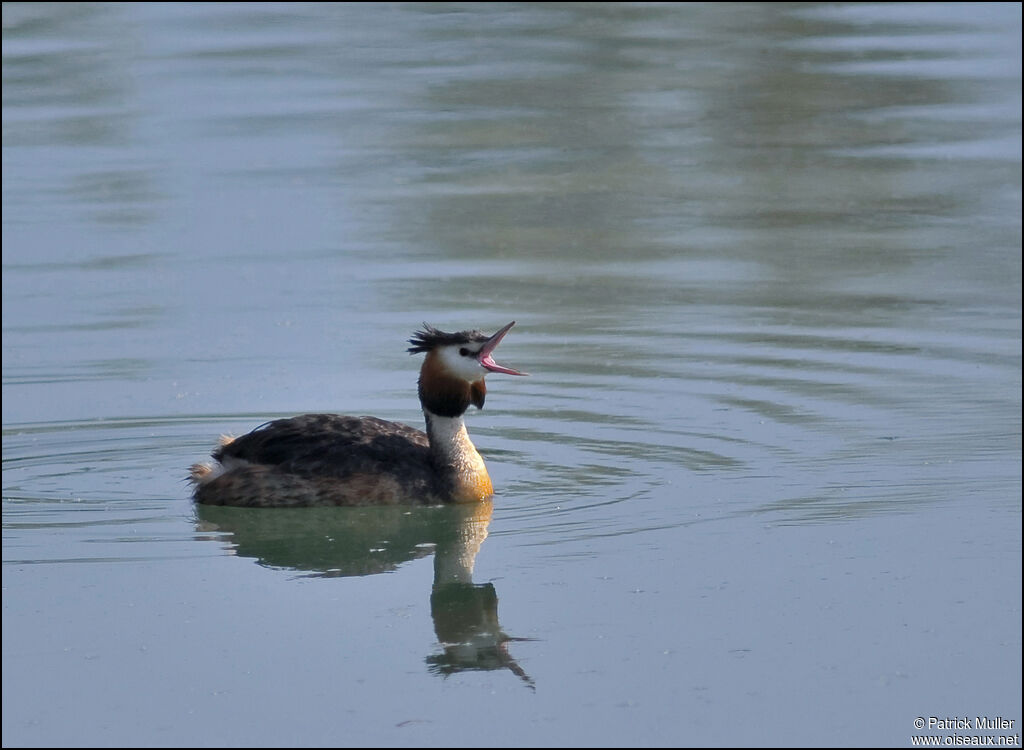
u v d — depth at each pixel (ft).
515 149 79.66
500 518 36.81
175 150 77.82
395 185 73.26
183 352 51.16
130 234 64.95
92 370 49.29
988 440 41.63
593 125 83.71
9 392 47.16
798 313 54.90
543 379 48.03
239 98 87.15
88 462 41.29
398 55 96.68
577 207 70.08
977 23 101.35
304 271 60.44
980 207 69.05
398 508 37.50
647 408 45.27
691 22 104.17
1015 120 82.53
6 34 100.12
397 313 55.26
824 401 45.44
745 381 47.57
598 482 39.27
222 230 65.72
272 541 35.94
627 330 53.21
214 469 38.83
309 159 76.89
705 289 58.18
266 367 49.62
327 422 39.22
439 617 31.55
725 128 83.15
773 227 66.90
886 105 85.87
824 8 107.55
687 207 70.38
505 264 61.67
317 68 93.45
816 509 36.81
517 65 94.12
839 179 73.97
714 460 40.65
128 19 105.29
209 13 107.55
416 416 45.39
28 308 55.77
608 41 99.81
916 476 38.99
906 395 45.85
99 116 83.61
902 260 61.72
